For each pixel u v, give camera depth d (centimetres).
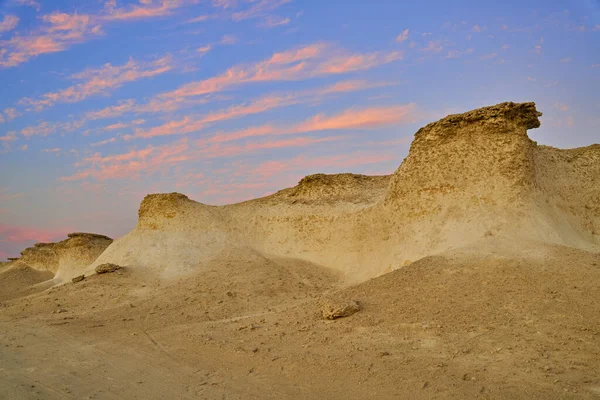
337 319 1368
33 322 1966
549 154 2288
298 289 2334
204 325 1641
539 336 1032
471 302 1273
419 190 2188
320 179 3291
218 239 3089
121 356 1322
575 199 2159
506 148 1986
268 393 927
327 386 934
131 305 2183
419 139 2291
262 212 3241
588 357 912
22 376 1194
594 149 2408
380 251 2411
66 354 1396
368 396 867
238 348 1245
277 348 1208
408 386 884
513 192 1880
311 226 2939
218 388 980
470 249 1672
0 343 1596
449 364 963
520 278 1359
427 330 1160
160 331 1617
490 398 799
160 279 2688
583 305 1138
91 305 2281
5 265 6128
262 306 2044
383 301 1420
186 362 1195
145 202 3366
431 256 1719
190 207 3319
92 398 995
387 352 1067
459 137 2144
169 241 3089
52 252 5312
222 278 2548
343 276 2512
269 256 2916
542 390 809
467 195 1998
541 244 1600
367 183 3288
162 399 948
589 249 1794
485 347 1022
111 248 3288
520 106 2023
